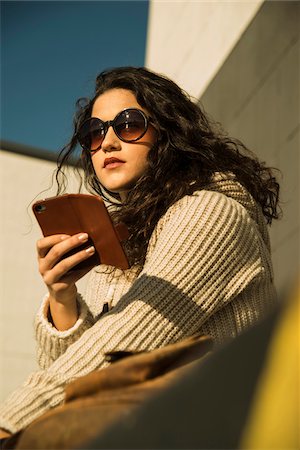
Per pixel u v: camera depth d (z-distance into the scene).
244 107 7.91
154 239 2.57
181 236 2.43
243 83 8.02
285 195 6.85
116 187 2.81
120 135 2.79
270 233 6.93
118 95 2.88
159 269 2.38
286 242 6.68
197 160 2.75
